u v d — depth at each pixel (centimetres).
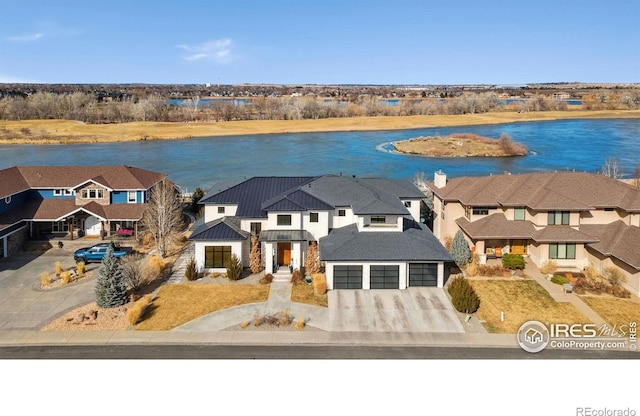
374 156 11675
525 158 11225
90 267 4009
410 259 3459
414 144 12988
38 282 3666
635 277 3366
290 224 3894
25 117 18838
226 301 3322
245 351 2681
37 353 2653
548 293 3422
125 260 3741
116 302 3222
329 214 4000
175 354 2647
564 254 3834
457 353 2655
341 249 3553
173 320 3059
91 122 18475
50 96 19688
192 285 3591
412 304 3269
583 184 4153
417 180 7419
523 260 3816
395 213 3734
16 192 4612
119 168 5112
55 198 4866
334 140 14900
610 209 3928
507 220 4050
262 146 13600
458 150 12038
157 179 5309
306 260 3819
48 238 4656
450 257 3525
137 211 4762
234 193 4256
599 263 3706
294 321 3041
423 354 2648
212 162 10831
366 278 3484
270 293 3447
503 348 2711
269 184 4447
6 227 4222
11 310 3192
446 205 4431
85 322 3022
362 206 3847
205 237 3769
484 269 3756
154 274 3716
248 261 3909
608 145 13100
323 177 4572
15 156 11519
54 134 15388
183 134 15988
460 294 3144
